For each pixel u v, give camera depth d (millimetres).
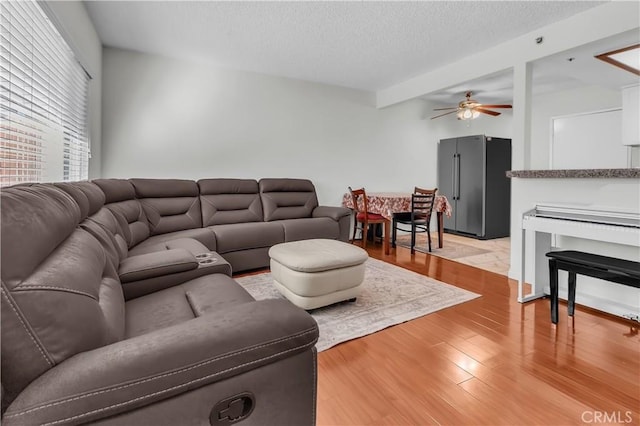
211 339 742
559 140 5199
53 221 874
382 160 5469
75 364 632
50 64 1929
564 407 1331
